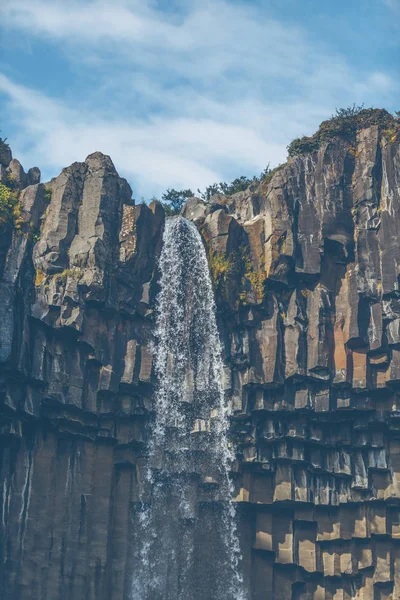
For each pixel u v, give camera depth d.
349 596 73.31
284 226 73.94
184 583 71.06
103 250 69.19
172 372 71.56
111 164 71.81
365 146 76.19
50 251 68.56
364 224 74.75
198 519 72.12
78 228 70.19
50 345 67.38
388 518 72.81
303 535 73.81
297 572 73.56
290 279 74.06
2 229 68.00
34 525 65.44
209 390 72.50
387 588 72.62
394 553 72.88
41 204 70.56
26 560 64.75
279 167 78.06
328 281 74.50
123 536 69.00
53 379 66.81
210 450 72.38
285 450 72.56
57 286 67.62
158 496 71.25
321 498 73.06
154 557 70.44
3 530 64.56
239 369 72.81
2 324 65.12
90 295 68.31
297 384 72.75
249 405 72.44
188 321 72.56
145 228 71.38
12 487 65.31
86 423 68.38
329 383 72.56
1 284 66.25
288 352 72.88
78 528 67.00
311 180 75.69
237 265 73.69
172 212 89.62
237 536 73.06
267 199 75.25
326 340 73.00
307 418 72.88
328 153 75.94
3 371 64.75
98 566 67.25
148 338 71.19
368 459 73.12
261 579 73.19
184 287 73.19
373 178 75.31
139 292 71.06
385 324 72.69
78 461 68.12
